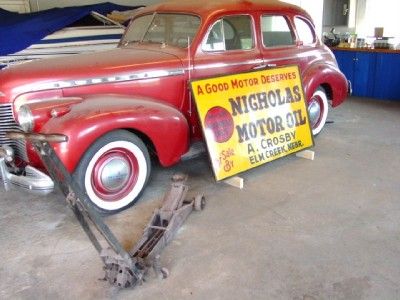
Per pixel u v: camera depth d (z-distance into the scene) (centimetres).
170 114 300
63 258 241
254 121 347
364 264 229
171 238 255
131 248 247
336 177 349
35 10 686
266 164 381
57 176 218
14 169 277
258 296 205
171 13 363
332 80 443
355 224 272
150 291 210
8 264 235
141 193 303
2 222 283
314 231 264
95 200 276
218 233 264
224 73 351
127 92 317
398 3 739
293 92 383
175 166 381
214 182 344
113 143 275
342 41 740
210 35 345
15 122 287
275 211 291
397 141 448
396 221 275
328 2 773
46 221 284
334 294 205
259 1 385
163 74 327
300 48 421
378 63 669
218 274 223
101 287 215
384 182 338
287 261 233
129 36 398
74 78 296
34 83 284
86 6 621
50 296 208
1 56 511
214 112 321
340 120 543
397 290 207
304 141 386
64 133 250
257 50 378
